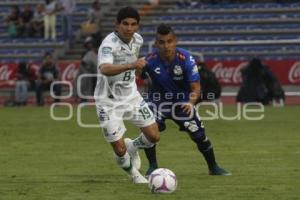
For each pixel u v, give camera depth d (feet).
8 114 247.09
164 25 106.22
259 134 180.24
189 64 106.52
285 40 306.55
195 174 113.70
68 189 98.53
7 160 133.80
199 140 110.32
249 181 105.60
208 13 344.90
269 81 263.90
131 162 103.81
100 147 155.63
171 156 138.41
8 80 301.63
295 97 286.46
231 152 143.84
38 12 352.28
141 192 95.40
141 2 355.15
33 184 103.65
